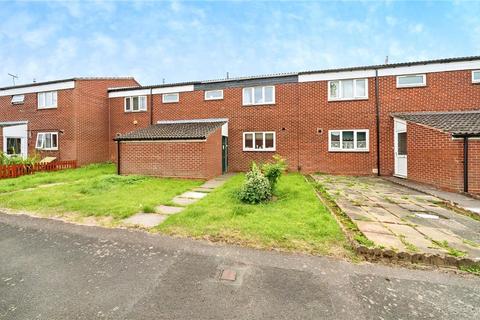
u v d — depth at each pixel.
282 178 11.93
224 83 16.17
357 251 3.83
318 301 2.75
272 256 3.80
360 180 11.56
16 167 12.56
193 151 12.02
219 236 4.53
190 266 3.54
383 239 4.22
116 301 2.78
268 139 15.32
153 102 17.80
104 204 6.76
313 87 14.48
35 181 10.57
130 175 12.39
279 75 15.02
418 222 5.21
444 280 3.17
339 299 2.78
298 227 4.85
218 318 2.50
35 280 3.23
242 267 3.49
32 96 18.19
